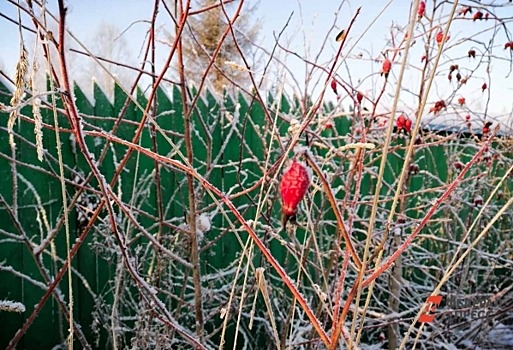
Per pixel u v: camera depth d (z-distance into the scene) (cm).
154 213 311
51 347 288
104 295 274
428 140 380
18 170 272
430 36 214
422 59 244
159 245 179
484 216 364
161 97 313
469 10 254
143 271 298
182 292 223
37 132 105
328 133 355
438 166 434
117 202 151
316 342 192
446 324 313
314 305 255
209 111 333
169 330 203
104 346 297
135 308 251
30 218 276
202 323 188
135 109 303
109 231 236
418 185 420
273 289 311
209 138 232
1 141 266
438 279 324
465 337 311
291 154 227
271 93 342
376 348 297
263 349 327
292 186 77
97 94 292
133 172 304
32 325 281
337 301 112
